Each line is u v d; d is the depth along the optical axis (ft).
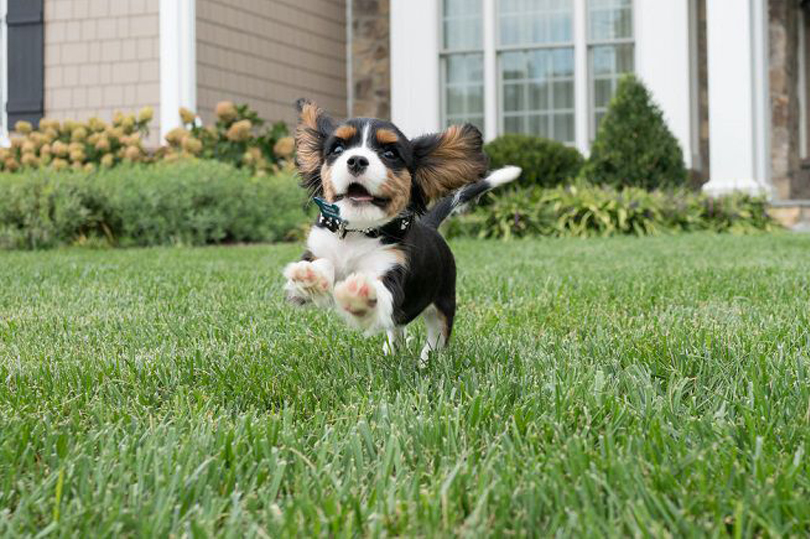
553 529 5.30
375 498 5.76
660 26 41.83
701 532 5.15
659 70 42.01
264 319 13.80
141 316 14.21
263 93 43.27
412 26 44.73
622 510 5.49
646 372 9.26
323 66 47.39
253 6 42.50
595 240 34.27
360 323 9.05
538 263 23.50
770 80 46.75
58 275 20.67
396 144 9.70
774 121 47.01
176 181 33.58
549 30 44.55
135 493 5.95
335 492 5.90
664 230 37.96
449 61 45.83
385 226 9.68
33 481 6.28
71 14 40.50
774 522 5.40
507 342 11.39
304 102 10.57
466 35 45.39
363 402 8.06
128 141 36.96
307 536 5.34
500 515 5.45
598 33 43.93
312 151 10.38
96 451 7.11
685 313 13.71
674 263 23.17
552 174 40.37
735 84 39.91
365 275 8.96
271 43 43.68
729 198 39.37
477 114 45.62
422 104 44.83
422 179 10.23
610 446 6.52
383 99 49.16
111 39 39.99
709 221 39.32
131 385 9.37
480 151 10.36
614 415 7.59
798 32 50.42
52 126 38.04
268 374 9.64
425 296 10.55
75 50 40.57
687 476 6.15
